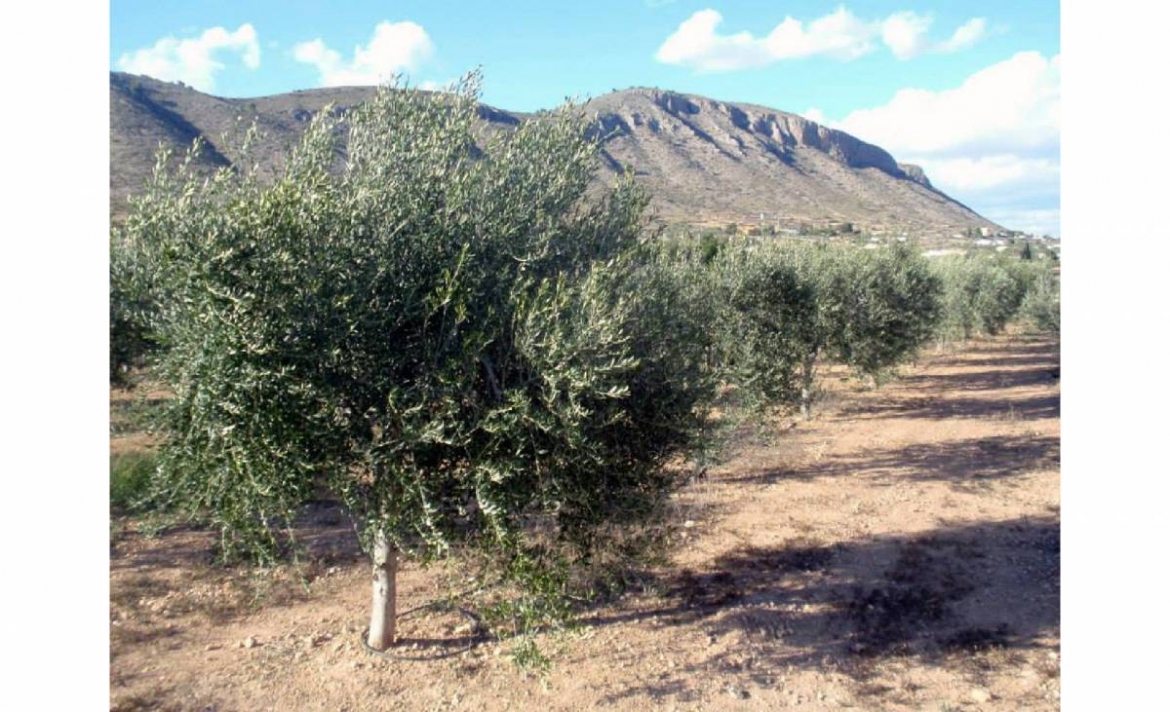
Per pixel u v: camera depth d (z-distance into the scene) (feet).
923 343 64.64
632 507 17.16
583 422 14.67
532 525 19.92
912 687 18.19
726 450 33.86
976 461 39.83
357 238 14.14
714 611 22.20
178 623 21.11
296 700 17.20
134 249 14.35
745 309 40.37
